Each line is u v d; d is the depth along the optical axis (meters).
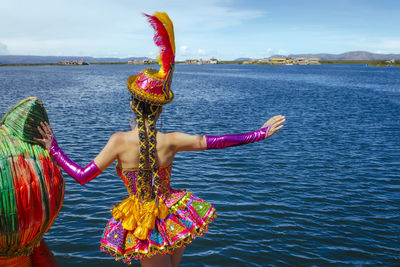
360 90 48.59
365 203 8.57
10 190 1.58
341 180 10.30
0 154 1.61
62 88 46.50
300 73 125.56
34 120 1.82
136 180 2.12
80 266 5.29
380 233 7.00
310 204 8.38
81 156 12.09
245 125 19.89
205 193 8.88
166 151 2.15
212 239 6.38
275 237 6.59
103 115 22.17
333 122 21.33
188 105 29.23
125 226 2.04
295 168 11.36
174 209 2.17
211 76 95.12
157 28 2.05
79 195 8.32
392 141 15.98
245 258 5.79
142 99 2.06
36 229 1.71
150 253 2.03
